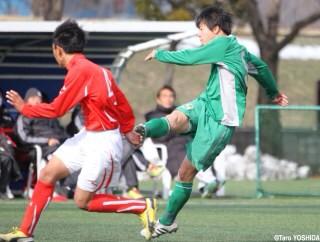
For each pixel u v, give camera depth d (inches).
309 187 2282.2
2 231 1211.9
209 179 1882.4
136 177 1753.2
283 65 4918.8
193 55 1014.4
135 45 1951.3
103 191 1742.1
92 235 1160.8
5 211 1499.8
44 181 997.8
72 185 1774.1
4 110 1804.9
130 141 1027.3
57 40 1004.6
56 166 994.1
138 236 1150.3
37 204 998.4
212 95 1020.5
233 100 1018.1
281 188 2252.7
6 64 1995.6
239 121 1020.5
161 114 1830.7
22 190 1899.6
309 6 3919.8
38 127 1797.5
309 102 4544.8
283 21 4116.6
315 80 4768.7
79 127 1813.5
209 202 1784.0
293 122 4338.1
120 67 1988.2
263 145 2824.8
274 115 2827.3
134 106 4143.7
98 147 986.7
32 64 2004.2
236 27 3262.8
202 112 1019.9
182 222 1355.8
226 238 1134.4
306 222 1362.0
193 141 1021.8
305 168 2854.3
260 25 3034.0
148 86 4323.3
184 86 4515.3
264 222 1362.0
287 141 2933.1
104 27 1868.8
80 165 997.2
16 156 1814.7
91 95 982.4
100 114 987.9
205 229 1249.4
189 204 1723.7
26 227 996.6
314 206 1695.4
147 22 1883.6
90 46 1999.3
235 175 2842.0
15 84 2007.9
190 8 2979.8
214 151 1017.5
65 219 1386.6
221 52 1016.9
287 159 2933.1
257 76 1087.0
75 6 5723.4
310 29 4441.4
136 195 1742.1
